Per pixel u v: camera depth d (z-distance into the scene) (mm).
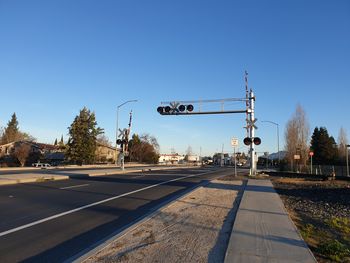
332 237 9414
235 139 34000
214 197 17500
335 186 26781
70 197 16234
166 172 43250
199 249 7746
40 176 27156
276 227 9688
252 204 14320
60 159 97062
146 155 115250
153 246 8000
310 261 6637
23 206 13273
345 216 13453
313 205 16312
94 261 6875
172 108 34219
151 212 12828
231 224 10523
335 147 89000
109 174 36219
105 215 12055
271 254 7062
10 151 93125
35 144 97188
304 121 71938
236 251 7270
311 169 60406
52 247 8023
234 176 36094
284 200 17891
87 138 86375
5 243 8242
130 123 51625
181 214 12344
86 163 85562
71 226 10203
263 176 37000
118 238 8727
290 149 72438
